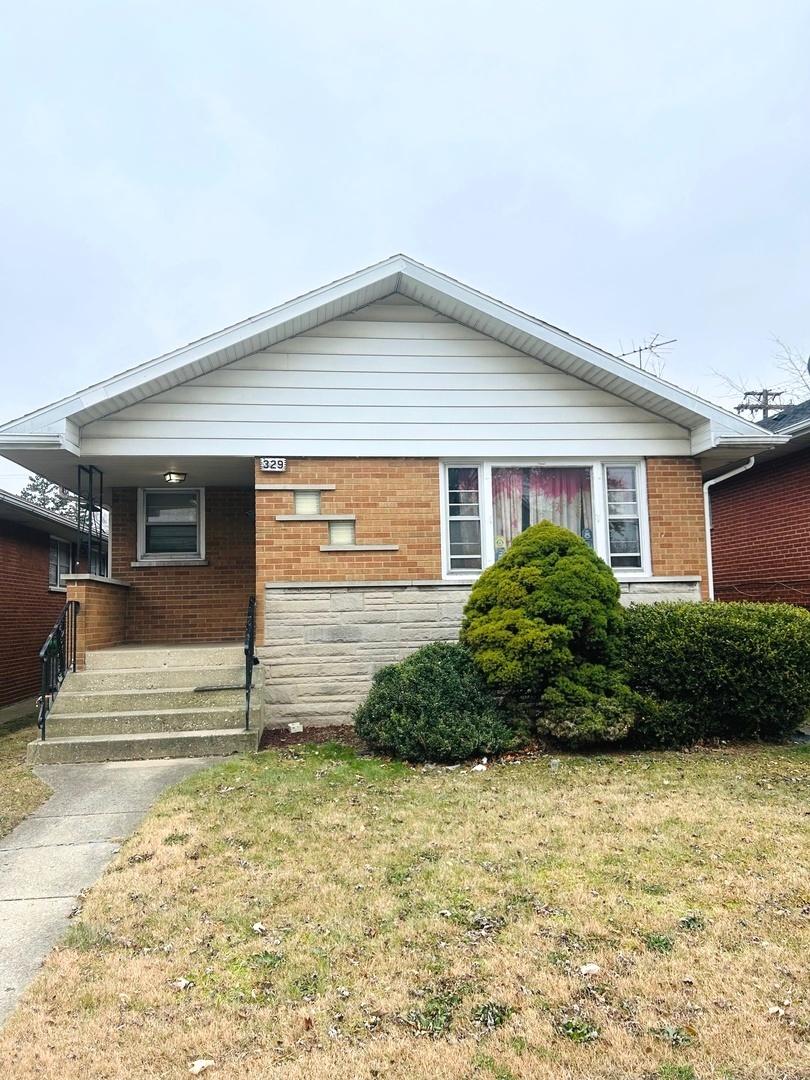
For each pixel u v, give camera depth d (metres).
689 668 7.79
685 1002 2.97
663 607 8.47
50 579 16.16
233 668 8.62
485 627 7.82
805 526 11.84
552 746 7.59
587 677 7.64
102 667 8.60
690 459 9.89
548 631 7.44
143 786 6.33
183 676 8.43
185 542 10.93
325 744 7.88
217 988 3.15
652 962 3.29
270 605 8.85
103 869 4.52
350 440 9.17
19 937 3.66
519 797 5.87
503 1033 2.80
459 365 9.45
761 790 6.05
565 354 9.19
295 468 9.05
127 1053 2.72
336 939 3.55
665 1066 2.59
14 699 13.88
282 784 6.26
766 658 7.77
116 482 10.48
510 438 9.47
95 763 7.15
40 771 6.85
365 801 5.78
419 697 7.39
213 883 4.23
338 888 4.13
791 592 12.12
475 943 3.49
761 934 3.53
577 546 8.05
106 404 8.52
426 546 9.20
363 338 9.30
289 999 3.06
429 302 9.33
